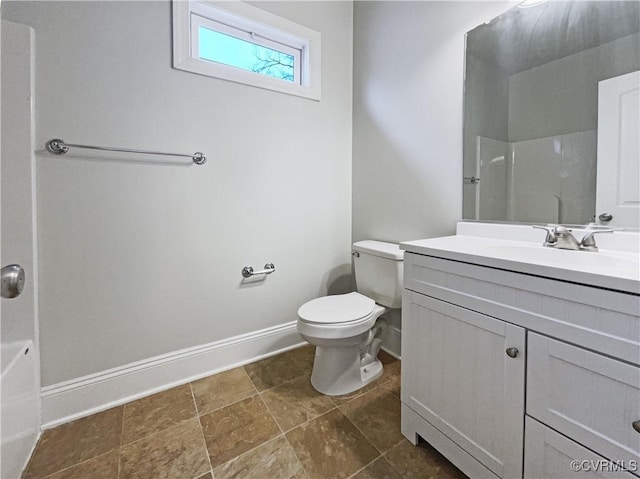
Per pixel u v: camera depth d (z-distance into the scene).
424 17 1.58
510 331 0.81
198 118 1.55
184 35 1.48
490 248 1.04
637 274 0.63
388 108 1.83
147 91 1.41
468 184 1.41
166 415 1.34
